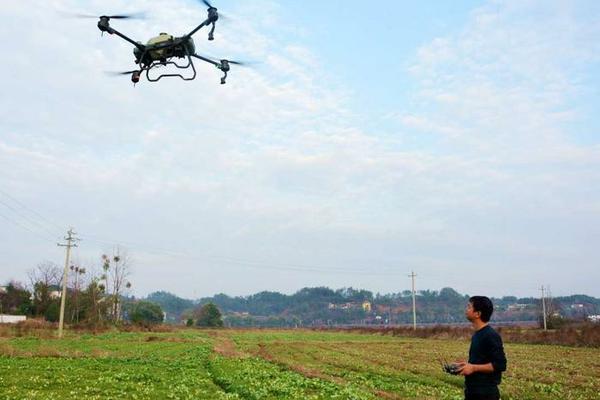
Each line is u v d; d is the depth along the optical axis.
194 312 187.50
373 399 23.78
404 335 107.62
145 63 10.59
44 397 19.81
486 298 9.53
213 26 10.20
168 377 30.17
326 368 40.69
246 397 22.95
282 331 130.50
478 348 9.20
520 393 27.56
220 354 50.84
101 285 114.62
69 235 76.44
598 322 105.69
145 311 150.12
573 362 46.97
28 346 55.72
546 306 124.19
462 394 26.97
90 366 35.50
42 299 121.94
